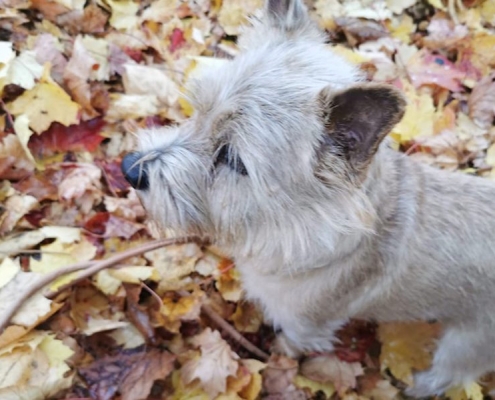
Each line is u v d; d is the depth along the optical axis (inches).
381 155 20.2
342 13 33.0
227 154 19.5
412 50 32.7
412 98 30.3
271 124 18.9
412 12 34.6
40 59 26.7
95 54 27.9
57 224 24.5
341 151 18.6
